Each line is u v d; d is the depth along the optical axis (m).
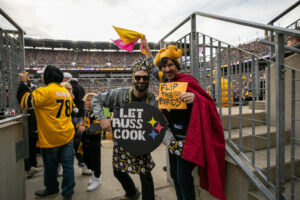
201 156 1.25
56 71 1.86
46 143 1.78
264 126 2.18
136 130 1.51
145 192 1.62
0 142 1.42
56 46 32.12
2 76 1.62
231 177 1.56
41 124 1.76
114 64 32.09
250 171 1.38
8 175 1.54
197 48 1.98
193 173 1.99
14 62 1.88
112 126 1.57
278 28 1.12
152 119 1.47
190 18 2.01
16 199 1.68
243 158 1.61
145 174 1.62
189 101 1.29
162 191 2.27
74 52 33.09
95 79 31.06
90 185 2.32
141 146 1.49
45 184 2.04
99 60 32.44
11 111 1.76
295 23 2.82
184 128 1.43
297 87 1.93
